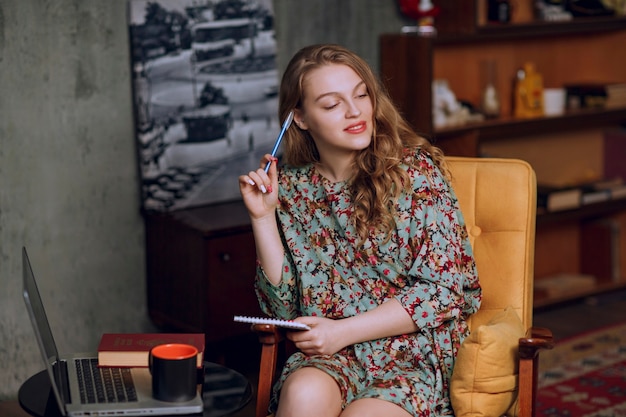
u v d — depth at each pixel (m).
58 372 1.96
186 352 1.95
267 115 3.80
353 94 2.25
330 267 2.32
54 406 1.90
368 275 2.31
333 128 2.24
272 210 2.33
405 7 4.04
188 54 3.57
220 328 3.39
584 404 3.32
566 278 4.74
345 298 2.30
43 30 3.32
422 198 2.28
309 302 2.31
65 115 3.40
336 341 2.15
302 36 3.96
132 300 3.65
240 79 3.71
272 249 2.32
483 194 2.48
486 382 2.08
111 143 3.51
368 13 4.14
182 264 3.44
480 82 4.30
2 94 3.27
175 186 3.61
